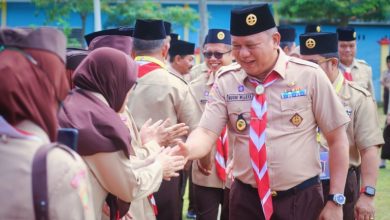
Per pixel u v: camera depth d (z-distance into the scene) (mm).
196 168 6258
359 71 7543
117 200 3346
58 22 19328
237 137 4055
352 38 6906
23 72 2252
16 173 2195
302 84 3920
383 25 23484
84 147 3031
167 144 4012
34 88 2266
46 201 2168
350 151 4996
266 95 3932
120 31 5301
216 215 6285
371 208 4734
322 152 4820
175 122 5430
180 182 6234
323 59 4895
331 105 3922
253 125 3930
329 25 21359
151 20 5418
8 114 2248
